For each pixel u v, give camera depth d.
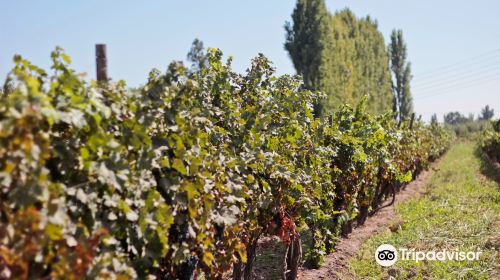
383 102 53.41
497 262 8.41
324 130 8.94
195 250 4.38
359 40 47.31
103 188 3.19
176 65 3.99
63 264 2.69
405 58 63.19
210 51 6.35
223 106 6.15
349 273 8.33
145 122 3.63
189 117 4.36
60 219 2.70
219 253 4.84
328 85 33.09
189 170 4.21
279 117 6.82
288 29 34.12
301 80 7.43
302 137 7.52
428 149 22.73
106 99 3.43
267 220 6.28
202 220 4.23
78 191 2.99
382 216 13.30
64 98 2.97
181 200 4.04
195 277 4.63
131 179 3.40
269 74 7.03
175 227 4.12
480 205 13.41
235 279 6.19
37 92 2.61
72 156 3.01
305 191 7.08
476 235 10.20
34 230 2.54
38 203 2.73
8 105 2.53
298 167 7.37
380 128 10.64
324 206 8.40
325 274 8.20
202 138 4.71
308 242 9.91
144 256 3.54
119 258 3.29
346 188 9.56
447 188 17.41
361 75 44.16
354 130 10.32
